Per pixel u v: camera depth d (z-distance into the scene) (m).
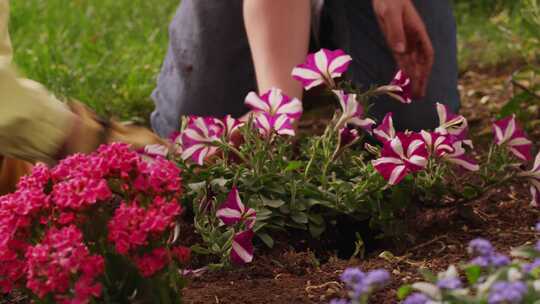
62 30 5.56
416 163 2.38
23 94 2.00
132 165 1.85
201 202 2.39
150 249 1.80
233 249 2.30
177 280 1.92
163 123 3.77
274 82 2.76
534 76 3.96
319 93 3.65
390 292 2.16
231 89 3.60
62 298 1.76
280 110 2.47
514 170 3.01
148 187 1.85
